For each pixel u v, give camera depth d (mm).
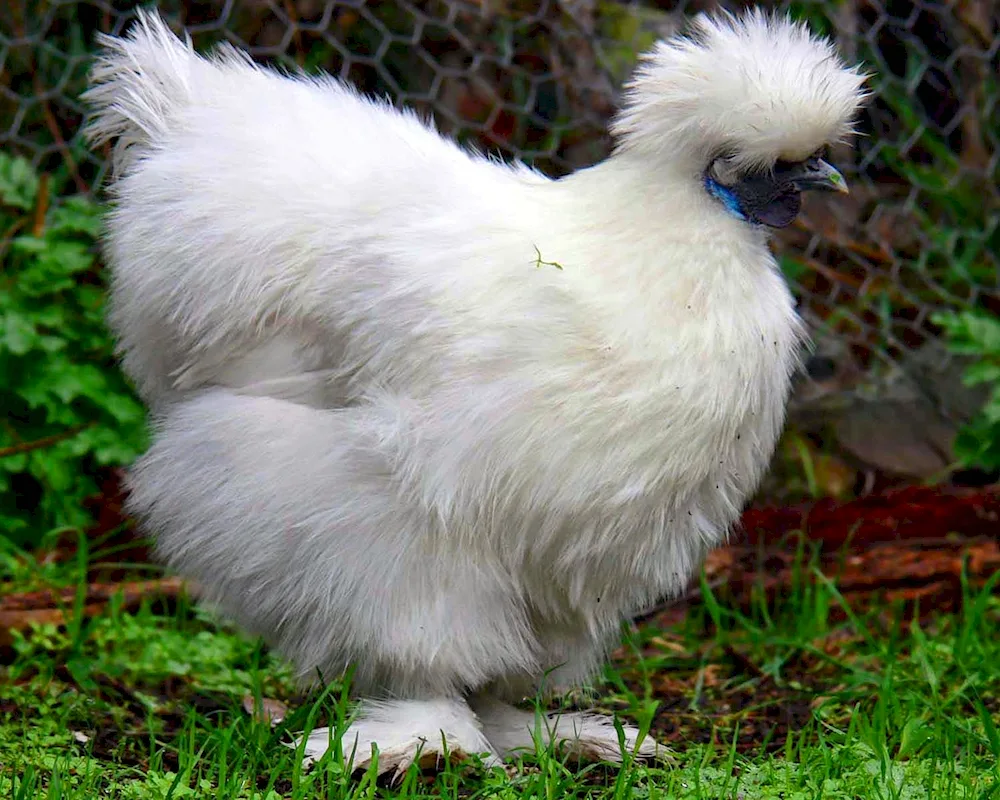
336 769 4113
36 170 7215
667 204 4133
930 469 7648
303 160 4344
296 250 4250
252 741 4379
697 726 5191
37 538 6527
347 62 7156
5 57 7043
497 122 7941
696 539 4359
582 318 4027
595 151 7836
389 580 4184
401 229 4180
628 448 4055
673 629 6293
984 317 7801
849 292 8258
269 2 7238
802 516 6926
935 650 5691
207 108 4520
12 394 6590
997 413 7180
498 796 4117
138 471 4480
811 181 4219
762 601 6219
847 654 5980
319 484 4152
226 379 4398
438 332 4062
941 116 8797
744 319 4141
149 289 4402
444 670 4312
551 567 4250
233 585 4367
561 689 5160
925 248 8227
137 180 4465
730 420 4152
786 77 4145
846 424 7734
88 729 4840
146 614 5844
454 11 7449
